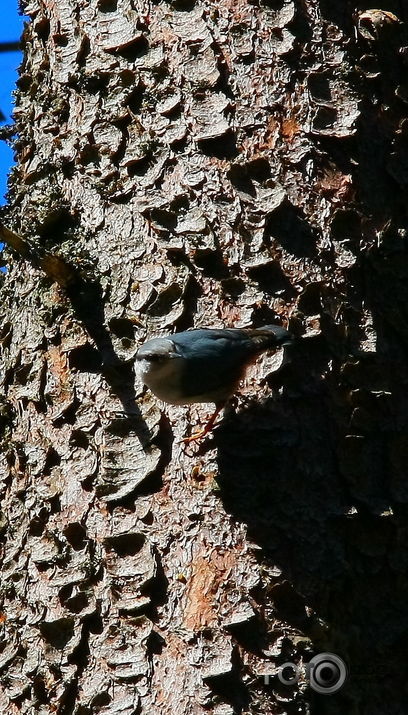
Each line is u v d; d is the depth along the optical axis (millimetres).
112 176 8703
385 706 7223
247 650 7180
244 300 8102
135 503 7762
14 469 8508
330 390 7914
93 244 8594
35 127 9328
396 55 9000
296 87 8609
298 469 7680
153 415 7961
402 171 8656
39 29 9539
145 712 7176
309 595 7320
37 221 8727
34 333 8656
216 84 8633
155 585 7496
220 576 7371
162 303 8234
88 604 7645
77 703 7449
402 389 8094
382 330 8203
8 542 8312
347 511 7562
